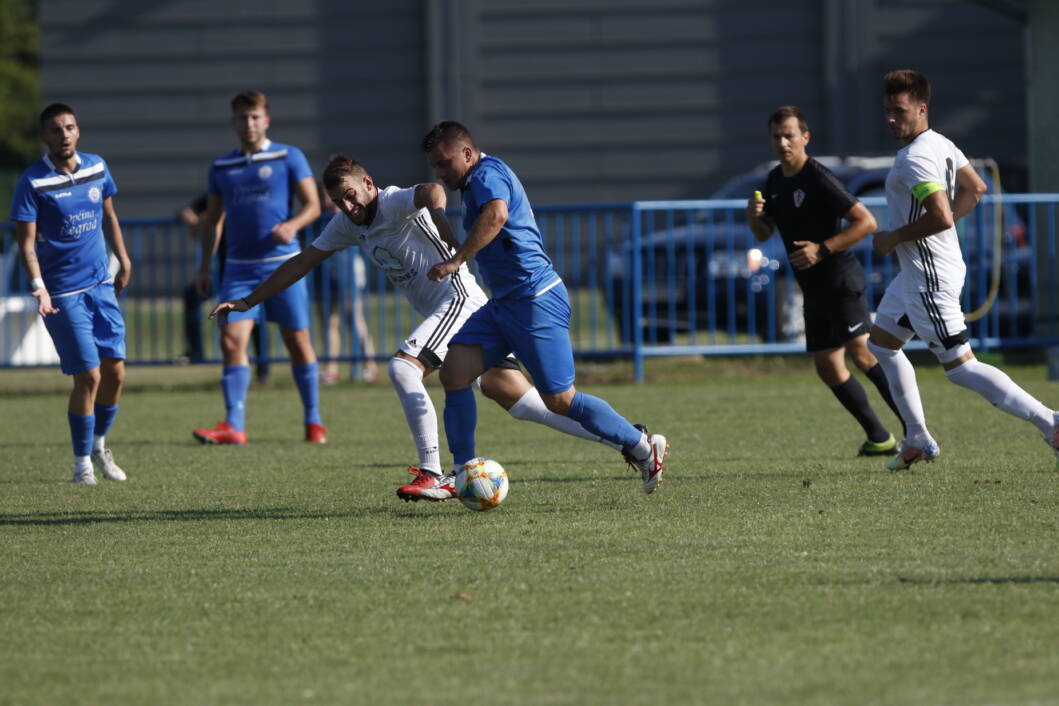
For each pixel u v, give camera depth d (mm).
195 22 95438
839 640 14461
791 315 51625
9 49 150875
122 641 15117
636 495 24016
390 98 95500
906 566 17703
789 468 27016
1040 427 24250
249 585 17609
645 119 95125
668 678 13328
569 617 15641
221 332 34406
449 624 15477
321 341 50469
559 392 22562
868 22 92750
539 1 94562
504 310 22328
